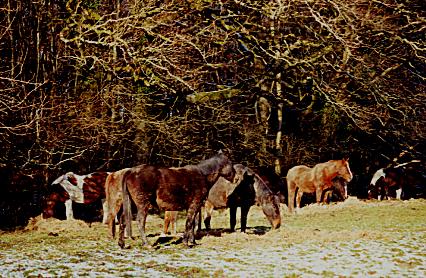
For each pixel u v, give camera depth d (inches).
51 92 824.3
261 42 879.1
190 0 811.4
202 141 1016.9
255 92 1042.1
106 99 861.8
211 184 518.9
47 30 846.5
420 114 1137.4
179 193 495.5
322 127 1216.2
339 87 1018.1
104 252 467.8
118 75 872.3
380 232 577.3
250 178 597.0
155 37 804.6
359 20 863.1
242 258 434.6
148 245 488.4
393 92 1037.2
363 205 912.3
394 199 1114.7
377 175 1099.9
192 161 970.1
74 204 861.2
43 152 788.0
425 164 1227.2
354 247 485.4
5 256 449.1
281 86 1158.3
